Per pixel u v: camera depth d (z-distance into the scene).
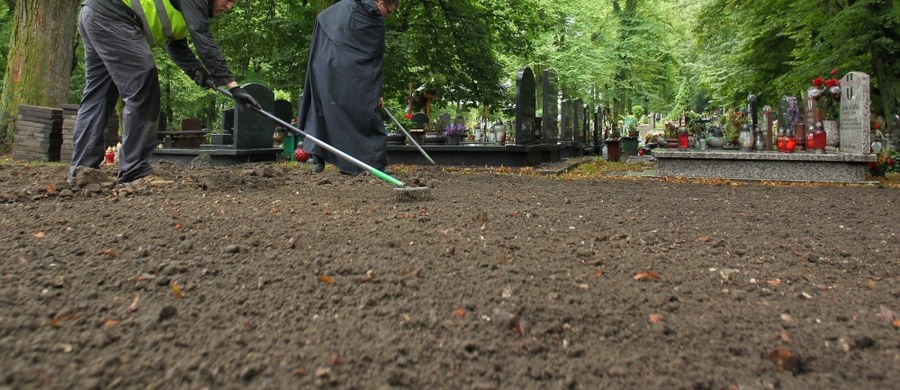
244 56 17.05
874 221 4.69
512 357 1.81
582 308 2.23
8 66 11.98
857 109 8.98
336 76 5.89
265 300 2.23
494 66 17.92
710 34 20.16
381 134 6.14
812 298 2.50
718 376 1.73
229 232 3.31
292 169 8.29
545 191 6.44
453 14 16.77
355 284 2.44
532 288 2.45
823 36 12.18
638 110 39.91
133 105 5.16
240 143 10.40
